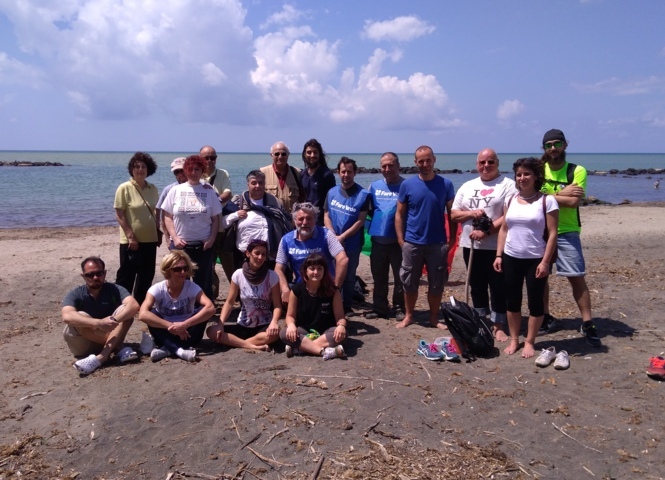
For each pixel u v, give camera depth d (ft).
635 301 24.70
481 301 21.56
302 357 18.51
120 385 16.53
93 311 18.88
